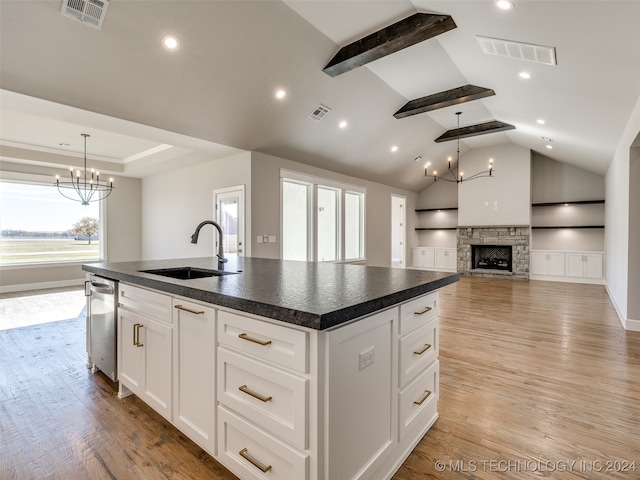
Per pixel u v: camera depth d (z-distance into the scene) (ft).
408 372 5.51
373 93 15.96
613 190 18.42
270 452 4.15
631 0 6.29
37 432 6.23
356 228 25.89
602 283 24.04
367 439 4.50
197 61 11.07
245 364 4.41
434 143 24.67
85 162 20.99
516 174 27.09
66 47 9.41
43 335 12.21
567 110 13.87
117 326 7.48
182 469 5.24
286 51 11.68
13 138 18.71
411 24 10.36
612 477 5.09
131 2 8.75
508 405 7.25
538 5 7.30
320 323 3.41
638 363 9.52
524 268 26.58
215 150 17.47
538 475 5.15
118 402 7.33
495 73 12.67
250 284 5.44
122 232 25.81
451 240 32.65
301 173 20.29
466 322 13.89
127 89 11.41
